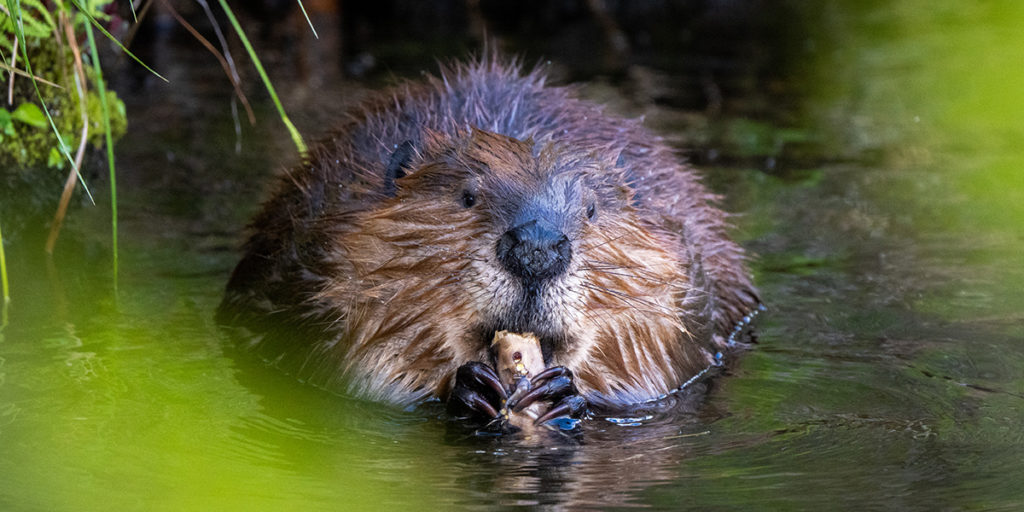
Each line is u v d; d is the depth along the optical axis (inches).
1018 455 255.3
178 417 278.5
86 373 305.0
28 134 424.8
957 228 447.2
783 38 804.0
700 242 364.2
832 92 656.4
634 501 231.8
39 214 429.7
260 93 620.4
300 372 317.7
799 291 388.5
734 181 500.7
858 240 436.1
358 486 239.5
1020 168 518.6
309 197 354.3
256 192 474.6
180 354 324.8
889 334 349.4
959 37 792.3
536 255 278.1
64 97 433.7
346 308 316.8
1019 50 737.6
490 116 363.6
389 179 323.9
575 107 390.0
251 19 809.5
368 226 307.9
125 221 439.8
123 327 343.6
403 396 305.0
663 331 318.0
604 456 261.1
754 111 615.5
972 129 585.9
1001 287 386.3
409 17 858.8
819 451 261.1
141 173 492.4
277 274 349.4
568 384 288.5
